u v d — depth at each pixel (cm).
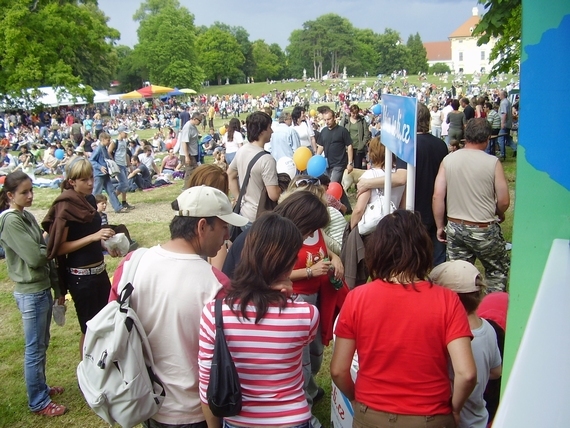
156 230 991
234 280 225
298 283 334
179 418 244
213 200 249
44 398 414
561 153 173
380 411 219
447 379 222
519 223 182
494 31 977
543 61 170
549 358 120
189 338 241
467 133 463
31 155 2025
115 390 230
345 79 11712
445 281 256
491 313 317
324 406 396
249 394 220
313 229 316
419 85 9544
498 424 109
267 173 489
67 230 388
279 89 10725
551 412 108
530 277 182
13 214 375
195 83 10100
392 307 218
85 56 6059
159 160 2144
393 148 358
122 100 6206
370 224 422
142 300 242
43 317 397
